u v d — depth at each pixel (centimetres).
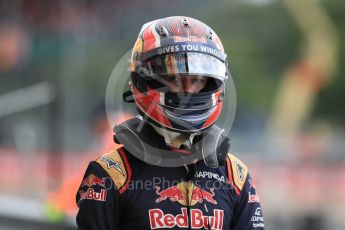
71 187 2702
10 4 5750
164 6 7094
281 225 3616
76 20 5881
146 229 980
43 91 3956
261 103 11000
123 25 6931
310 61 9769
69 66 5988
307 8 9925
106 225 992
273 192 5209
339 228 4094
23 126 4881
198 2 7338
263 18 11494
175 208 990
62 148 3584
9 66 5919
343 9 11119
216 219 999
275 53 11281
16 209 3166
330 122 10631
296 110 9631
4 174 4662
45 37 5822
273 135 9206
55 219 2844
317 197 5041
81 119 6294
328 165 5412
